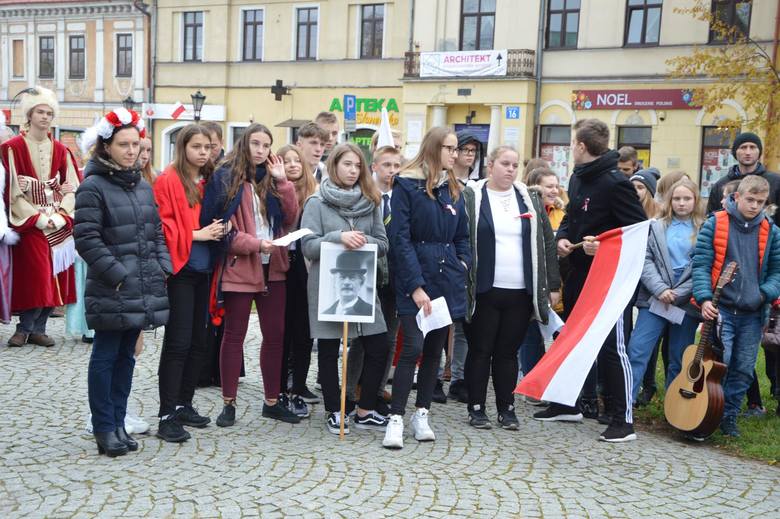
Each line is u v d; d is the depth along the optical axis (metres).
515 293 6.32
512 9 27.52
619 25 26.00
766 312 6.50
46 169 8.60
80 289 8.87
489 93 27.56
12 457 5.25
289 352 6.74
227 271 5.93
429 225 5.95
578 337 6.16
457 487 5.01
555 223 7.94
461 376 7.28
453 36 28.64
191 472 5.09
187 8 34.06
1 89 39.72
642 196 7.56
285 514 4.49
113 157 5.19
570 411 6.69
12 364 7.73
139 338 5.79
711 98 22.00
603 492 5.04
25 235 8.44
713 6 24.50
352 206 6.04
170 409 5.70
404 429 6.25
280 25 32.34
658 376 8.28
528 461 5.58
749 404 7.17
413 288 5.81
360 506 4.64
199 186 5.85
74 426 5.95
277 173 6.16
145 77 35.53
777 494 5.12
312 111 31.97
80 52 37.50
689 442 6.25
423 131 28.80
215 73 33.69
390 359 6.62
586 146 6.42
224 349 6.07
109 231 5.16
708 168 24.98
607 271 6.23
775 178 7.45
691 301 6.62
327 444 5.79
